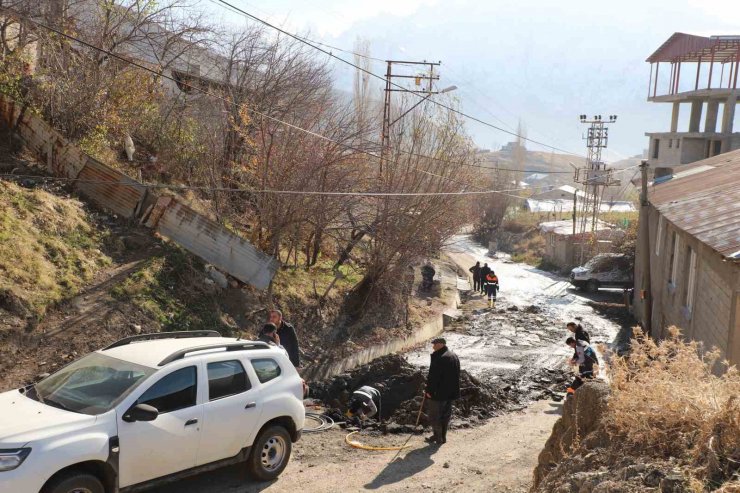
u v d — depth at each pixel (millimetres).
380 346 19438
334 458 9297
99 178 15688
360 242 23250
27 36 17234
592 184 53312
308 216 18734
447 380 10258
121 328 12430
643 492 4383
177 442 6898
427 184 21453
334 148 18469
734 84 44562
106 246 14734
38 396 6848
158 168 19547
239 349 7918
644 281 25359
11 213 13398
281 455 8156
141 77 19531
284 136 18297
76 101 17000
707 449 4559
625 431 5352
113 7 18719
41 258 12867
